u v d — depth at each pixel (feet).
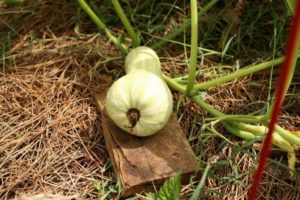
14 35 4.29
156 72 3.67
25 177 3.43
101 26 4.13
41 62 4.09
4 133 3.65
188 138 3.61
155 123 3.33
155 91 3.31
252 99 3.85
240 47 4.17
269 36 4.22
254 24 4.27
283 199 3.36
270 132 2.55
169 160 3.36
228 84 3.91
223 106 3.81
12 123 3.71
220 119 3.52
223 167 3.46
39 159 3.52
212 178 3.42
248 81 3.93
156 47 4.11
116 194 3.35
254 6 4.38
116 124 3.42
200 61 4.07
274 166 3.48
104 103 3.69
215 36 4.26
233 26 4.25
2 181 3.43
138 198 3.31
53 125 3.68
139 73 3.38
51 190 3.40
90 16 4.10
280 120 3.73
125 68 3.79
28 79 3.97
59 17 4.42
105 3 4.42
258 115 3.67
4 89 3.90
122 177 3.29
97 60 4.09
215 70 4.02
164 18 4.33
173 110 3.74
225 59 4.09
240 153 3.51
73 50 4.14
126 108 3.30
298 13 2.23
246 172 3.43
